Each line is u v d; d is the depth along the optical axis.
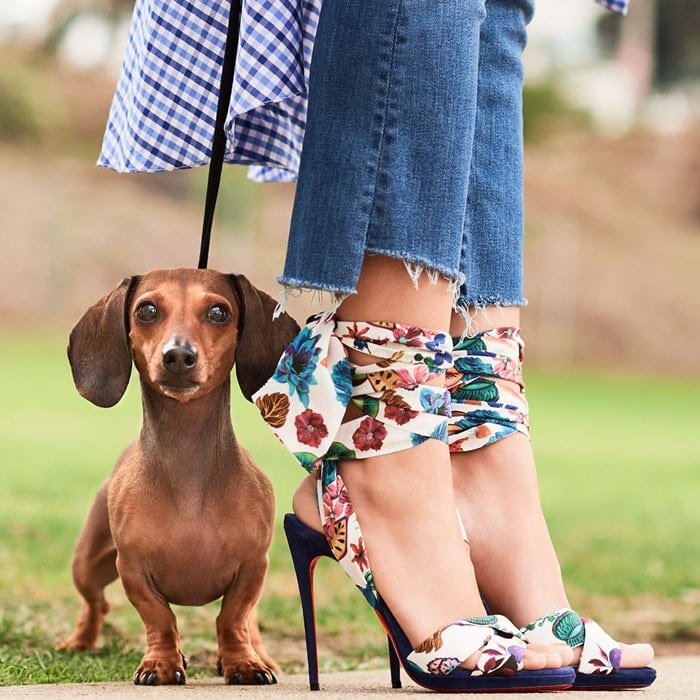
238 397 17.91
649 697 2.48
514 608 2.78
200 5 3.14
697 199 41.09
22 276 28.59
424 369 2.65
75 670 3.33
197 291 3.07
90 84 38.06
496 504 2.85
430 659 2.50
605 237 37.62
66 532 6.50
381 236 2.59
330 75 2.64
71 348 3.24
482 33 3.06
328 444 2.65
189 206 33.78
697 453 14.10
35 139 35.59
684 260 37.12
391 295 2.65
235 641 3.12
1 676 3.14
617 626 4.81
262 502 3.19
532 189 39.56
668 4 45.69
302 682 3.11
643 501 9.45
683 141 43.28
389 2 2.62
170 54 3.14
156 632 3.07
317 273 2.61
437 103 2.62
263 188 35.44
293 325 3.24
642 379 29.67
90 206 32.09
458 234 2.65
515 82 3.10
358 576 2.64
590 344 32.72
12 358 22.19
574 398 22.80
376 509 2.66
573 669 2.55
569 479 10.92
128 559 3.09
